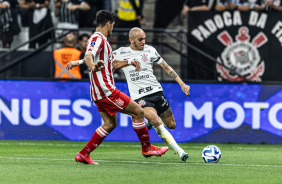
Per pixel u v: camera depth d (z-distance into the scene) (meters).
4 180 18.25
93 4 46.22
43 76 42.81
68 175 19.61
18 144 37.78
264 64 41.62
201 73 41.94
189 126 41.19
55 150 33.16
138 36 27.77
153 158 27.59
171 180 18.67
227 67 41.53
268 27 41.44
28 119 41.66
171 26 47.62
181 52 42.25
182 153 25.20
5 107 41.66
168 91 41.19
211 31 42.00
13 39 46.88
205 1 44.47
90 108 41.38
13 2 46.78
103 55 22.64
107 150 33.88
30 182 17.81
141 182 18.02
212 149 25.41
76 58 41.84
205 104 41.12
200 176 19.95
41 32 46.28
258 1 44.34
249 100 41.00
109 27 23.11
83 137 41.41
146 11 47.50
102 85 22.75
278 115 40.81
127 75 28.25
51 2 47.06
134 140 41.38
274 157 29.45
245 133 41.00
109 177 19.14
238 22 41.66
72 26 46.22
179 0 47.53
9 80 41.62
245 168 23.22
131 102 23.67
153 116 26.27
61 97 41.50
